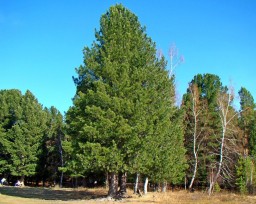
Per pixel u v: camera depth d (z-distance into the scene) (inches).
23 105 2433.6
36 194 1390.3
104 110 1080.2
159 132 1115.3
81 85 1197.7
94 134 1046.4
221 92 2108.8
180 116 1327.5
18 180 2405.3
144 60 1163.3
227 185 1891.0
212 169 1819.6
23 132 2345.0
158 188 1844.2
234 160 1913.1
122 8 1222.9
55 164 2506.2
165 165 1146.0
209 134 1947.6
